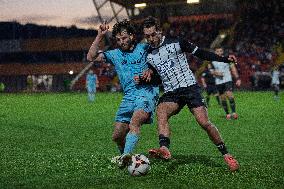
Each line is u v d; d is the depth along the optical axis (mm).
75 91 75750
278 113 24625
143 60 9352
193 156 11078
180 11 82938
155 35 8898
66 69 89312
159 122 8984
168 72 9023
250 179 8219
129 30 9219
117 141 9859
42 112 28328
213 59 8898
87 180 8227
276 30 73375
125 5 82688
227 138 14859
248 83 65562
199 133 16375
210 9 80625
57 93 66000
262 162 10125
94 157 10867
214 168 9289
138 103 9062
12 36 130750
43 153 11852
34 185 7852
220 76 21703
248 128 17766
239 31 75188
